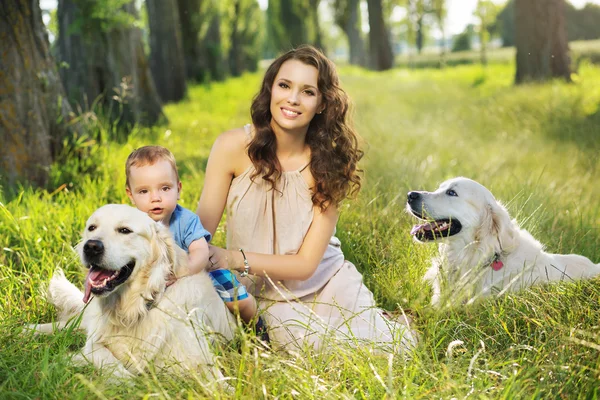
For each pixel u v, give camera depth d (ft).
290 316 12.67
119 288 10.22
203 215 13.20
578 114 42.37
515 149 33.37
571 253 16.25
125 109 38.70
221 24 126.93
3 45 21.66
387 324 11.83
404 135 38.34
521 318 11.87
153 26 70.44
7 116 21.59
